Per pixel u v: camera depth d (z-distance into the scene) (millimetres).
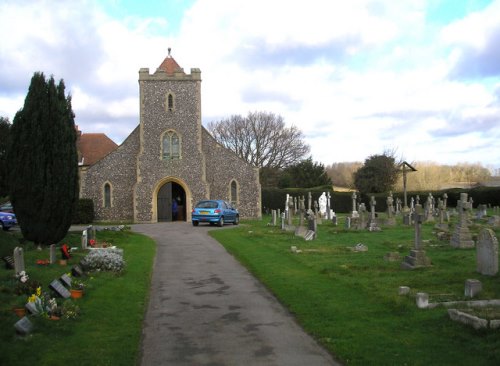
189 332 8211
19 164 16250
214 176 40156
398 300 9109
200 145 39250
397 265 13320
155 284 12336
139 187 38312
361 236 21344
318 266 13539
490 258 11266
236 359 6887
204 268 14672
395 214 38406
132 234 24562
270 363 6703
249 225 31672
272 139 67875
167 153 39000
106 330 7969
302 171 62344
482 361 6152
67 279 10453
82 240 17922
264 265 14336
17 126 16375
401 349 6793
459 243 16688
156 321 8914
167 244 20984
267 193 51062
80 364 6422
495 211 37312
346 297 9844
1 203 38094
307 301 9797
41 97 16391
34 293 9516
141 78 38969
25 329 7328
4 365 6199
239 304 10117
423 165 85562
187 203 38969
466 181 85375
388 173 59531
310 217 22391
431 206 35125
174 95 39281
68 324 8062
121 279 12172
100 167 38688
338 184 93062
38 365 6305
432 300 9062
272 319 8914
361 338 7375
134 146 39188
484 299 9031
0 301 8953
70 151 16781
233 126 68312
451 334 7191
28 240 17109
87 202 37094
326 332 7797
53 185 16375
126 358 6766
